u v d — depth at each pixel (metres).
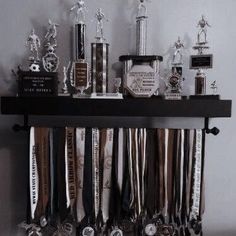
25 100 0.92
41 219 0.98
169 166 1.02
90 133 0.99
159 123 1.13
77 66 0.99
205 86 1.07
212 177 1.17
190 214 1.04
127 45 1.11
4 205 1.08
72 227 1.03
